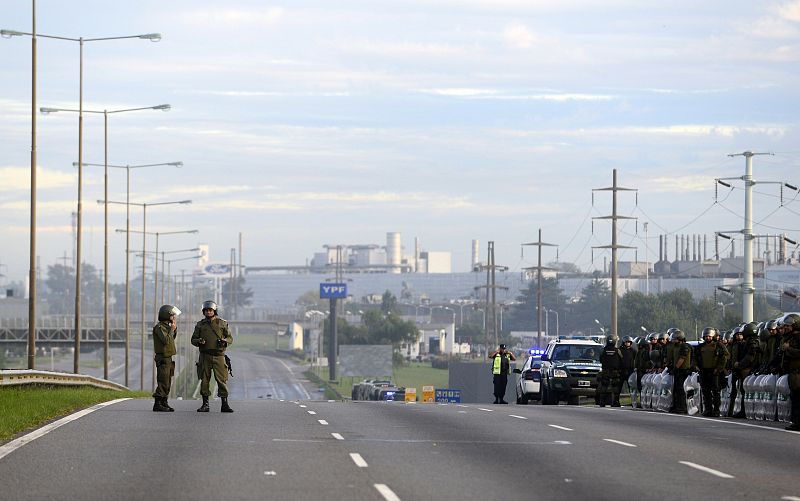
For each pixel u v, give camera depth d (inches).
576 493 1446.9
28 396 3257.9
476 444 2038.6
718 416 2989.7
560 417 2787.9
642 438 2175.2
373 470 1648.6
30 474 1583.4
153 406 2984.7
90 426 2340.1
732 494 1448.1
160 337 2851.9
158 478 1546.5
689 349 3243.1
